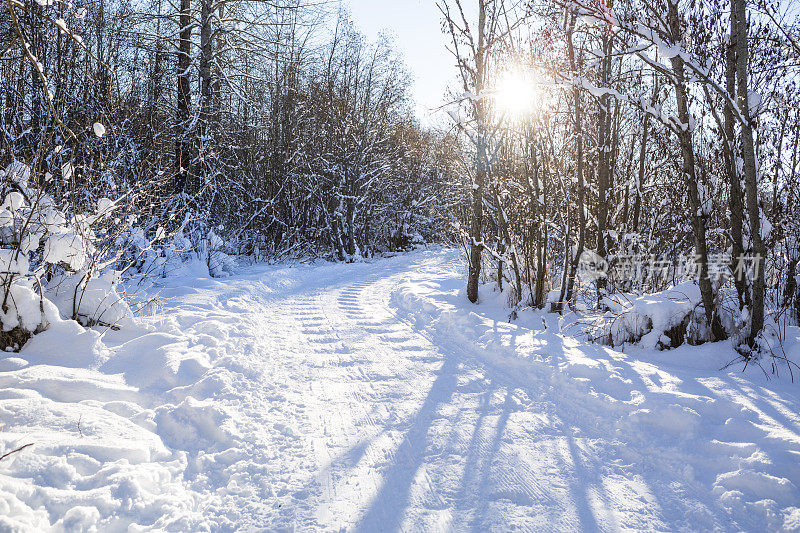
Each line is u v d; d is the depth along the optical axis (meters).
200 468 3.09
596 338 5.89
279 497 2.81
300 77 22.27
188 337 5.45
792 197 5.74
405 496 2.82
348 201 22.20
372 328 7.02
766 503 2.63
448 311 7.32
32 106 8.40
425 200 26.66
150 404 3.88
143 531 2.39
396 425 3.73
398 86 26.34
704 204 5.35
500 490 2.88
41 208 4.86
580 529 2.53
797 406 3.79
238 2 14.87
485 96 7.86
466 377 4.81
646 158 8.69
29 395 3.54
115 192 7.06
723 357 4.98
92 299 5.54
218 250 13.97
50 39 8.59
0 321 4.48
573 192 7.68
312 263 19.36
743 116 4.87
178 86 13.57
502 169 8.39
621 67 8.05
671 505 2.74
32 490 2.44
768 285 6.19
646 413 3.64
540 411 3.98
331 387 4.53
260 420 3.75
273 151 20.59
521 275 8.20
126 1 13.02
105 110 9.41
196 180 13.21
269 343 6.05
